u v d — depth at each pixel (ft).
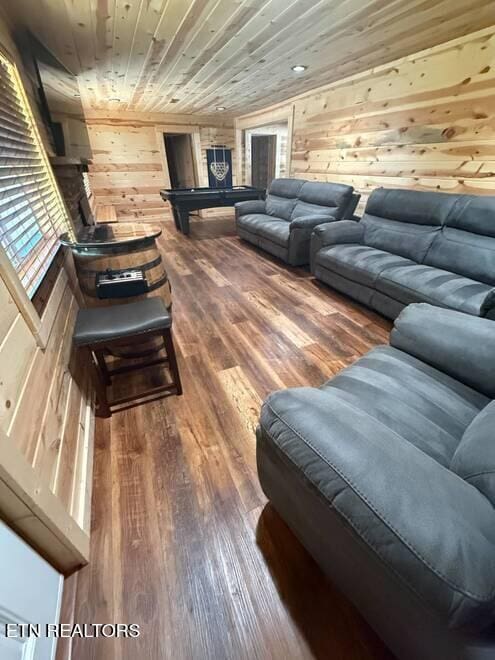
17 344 3.25
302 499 2.63
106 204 19.44
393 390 3.61
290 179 14.25
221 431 4.97
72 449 4.05
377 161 10.99
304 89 13.15
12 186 4.67
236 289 10.36
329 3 6.07
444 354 3.85
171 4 6.05
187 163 22.33
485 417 2.63
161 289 7.02
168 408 5.43
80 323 4.95
